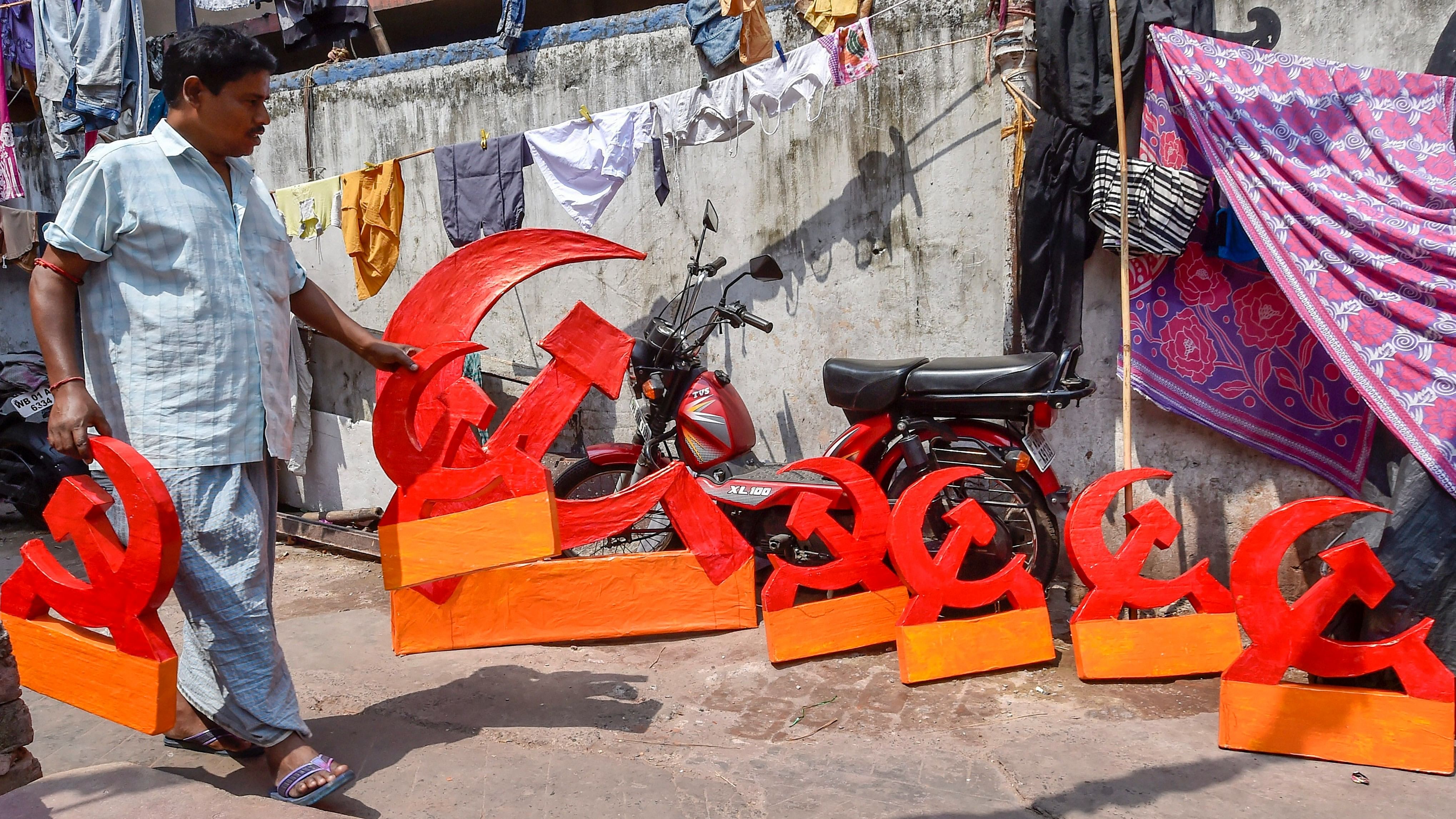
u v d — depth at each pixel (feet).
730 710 9.57
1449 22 10.75
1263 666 8.45
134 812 6.72
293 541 16.29
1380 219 9.78
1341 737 8.27
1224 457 12.17
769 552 12.60
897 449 11.96
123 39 15.89
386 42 19.22
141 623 6.86
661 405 13.08
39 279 6.86
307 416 17.31
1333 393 11.37
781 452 14.74
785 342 14.53
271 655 7.36
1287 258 10.22
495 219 14.37
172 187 7.07
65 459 17.40
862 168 13.82
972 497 12.22
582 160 13.62
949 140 13.24
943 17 13.10
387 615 12.47
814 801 7.70
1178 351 11.93
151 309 7.04
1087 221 11.98
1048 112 11.80
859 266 13.97
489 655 11.09
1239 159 10.54
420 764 8.30
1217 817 7.41
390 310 17.28
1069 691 9.86
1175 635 10.15
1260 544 8.39
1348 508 8.45
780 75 12.33
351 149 17.22
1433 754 8.04
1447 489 8.93
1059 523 12.87
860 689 10.03
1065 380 11.03
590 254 9.29
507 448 8.52
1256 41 11.60
